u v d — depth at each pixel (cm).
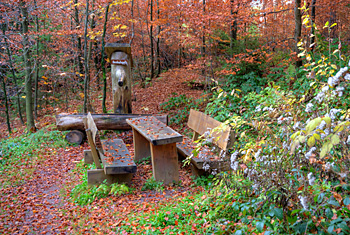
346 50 698
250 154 316
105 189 457
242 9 1011
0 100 1524
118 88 796
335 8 1166
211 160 454
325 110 284
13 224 402
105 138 776
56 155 704
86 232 356
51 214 424
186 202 392
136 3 1630
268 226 258
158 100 1168
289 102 306
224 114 726
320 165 264
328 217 229
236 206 298
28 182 563
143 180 516
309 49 599
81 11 1394
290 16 1587
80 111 1255
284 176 272
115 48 784
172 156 496
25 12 998
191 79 1196
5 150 805
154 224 337
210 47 942
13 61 1191
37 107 1427
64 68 1413
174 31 1238
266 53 861
